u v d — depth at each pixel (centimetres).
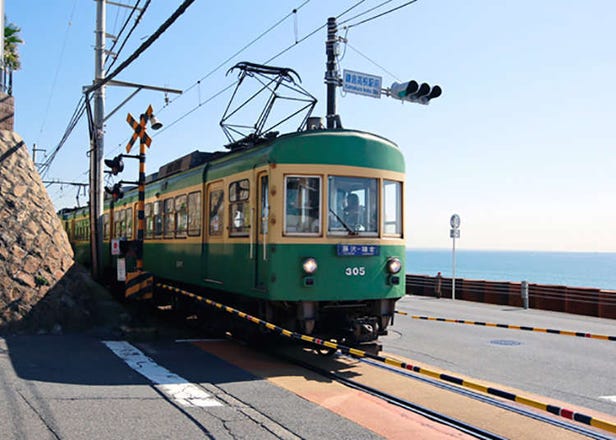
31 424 514
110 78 1289
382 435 521
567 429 554
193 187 1144
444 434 531
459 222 1994
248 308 946
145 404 592
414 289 2225
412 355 930
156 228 1392
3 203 1117
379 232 860
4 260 1043
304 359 866
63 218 2806
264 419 556
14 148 1221
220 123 1180
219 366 795
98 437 488
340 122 1073
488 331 1210
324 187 825
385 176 873
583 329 1266
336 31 1348
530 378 782
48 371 721
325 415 577
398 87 1333
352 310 877
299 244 811
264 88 1140
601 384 754
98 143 1648
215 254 1021
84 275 1380
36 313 1012
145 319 1158
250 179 890
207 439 494
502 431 546
